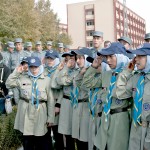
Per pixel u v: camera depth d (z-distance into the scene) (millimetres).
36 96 4422
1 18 23562
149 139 3041
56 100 4918
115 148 3447
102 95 3732
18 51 9852
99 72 3896
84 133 4262
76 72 4426
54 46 37375
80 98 4332
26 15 27484
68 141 4816
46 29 37188
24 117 4469
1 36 23656
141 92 3123
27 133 4441
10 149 5172
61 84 4586
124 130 3465
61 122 4691
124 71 3416
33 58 4434
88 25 60000
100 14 58469
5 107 5902
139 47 3234
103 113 3576
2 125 5078
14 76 4508
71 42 45781
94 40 5676
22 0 27641
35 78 4473
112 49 3477
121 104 3471
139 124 3160
